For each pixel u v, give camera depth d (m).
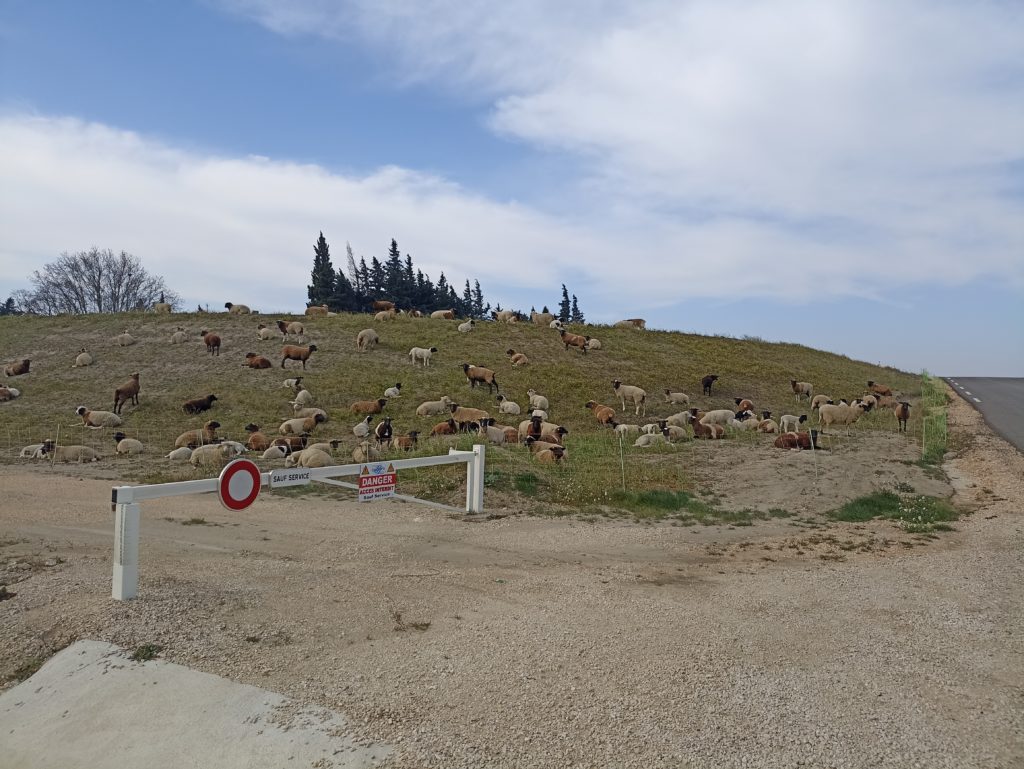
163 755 4.14
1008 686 4.88
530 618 6.30
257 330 35.97
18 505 11.52
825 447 19.58
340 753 4.01
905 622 6.32
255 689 4.74
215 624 5.78
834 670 5.15
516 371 30.94
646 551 9.60
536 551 9.38
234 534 9.81
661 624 6.18
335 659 5.25
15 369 28.84
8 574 7.18
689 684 4.85
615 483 14.08
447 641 5.67
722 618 6.41
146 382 27.61
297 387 26.44
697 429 21.59
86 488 13.48
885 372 45.03
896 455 18.91
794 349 45.72
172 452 17.89
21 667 5.19
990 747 4.03
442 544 9.62
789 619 6.39
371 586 7.18
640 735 4.15
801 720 4.34
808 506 13.27
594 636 5.82
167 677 4.90
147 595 6.29
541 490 13.62
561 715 4.39
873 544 10.15
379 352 32.78
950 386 40.94
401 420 23.45
